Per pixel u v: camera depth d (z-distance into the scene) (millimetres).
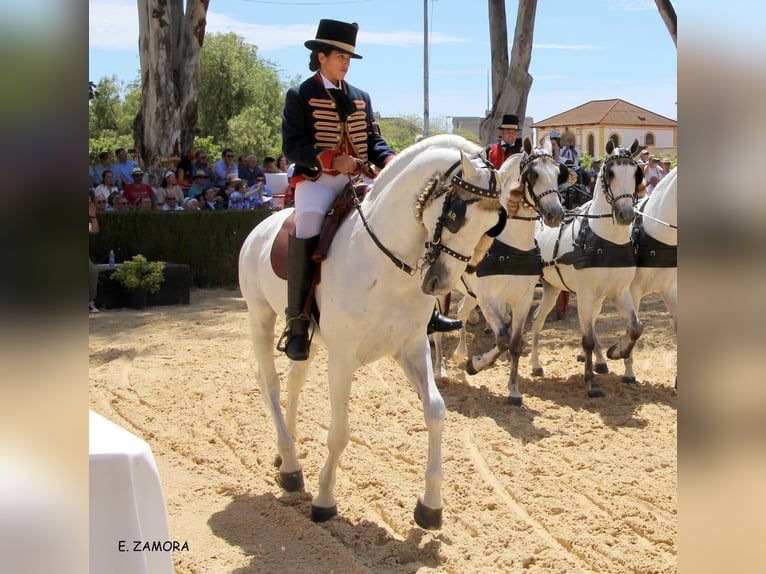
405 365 4398
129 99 49625
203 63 44969
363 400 7383
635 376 8367
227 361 8922
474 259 4191
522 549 4262
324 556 4219
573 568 4043
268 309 5340
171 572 2795
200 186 16734
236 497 5145
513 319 7430
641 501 4977
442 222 3764
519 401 7293
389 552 4223
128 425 6695
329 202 4594
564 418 6887
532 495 5055
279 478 5305
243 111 44156
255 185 16969
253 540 4461
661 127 41750
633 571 4023
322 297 4418
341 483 5348
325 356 9102
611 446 6098
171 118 17547
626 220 7137
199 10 17984
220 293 14367
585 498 5035
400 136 55844
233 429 6461
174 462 5812
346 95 4668
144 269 12656
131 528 2648
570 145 18625
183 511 4902
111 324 11180
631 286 8016
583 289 7602
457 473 5473
